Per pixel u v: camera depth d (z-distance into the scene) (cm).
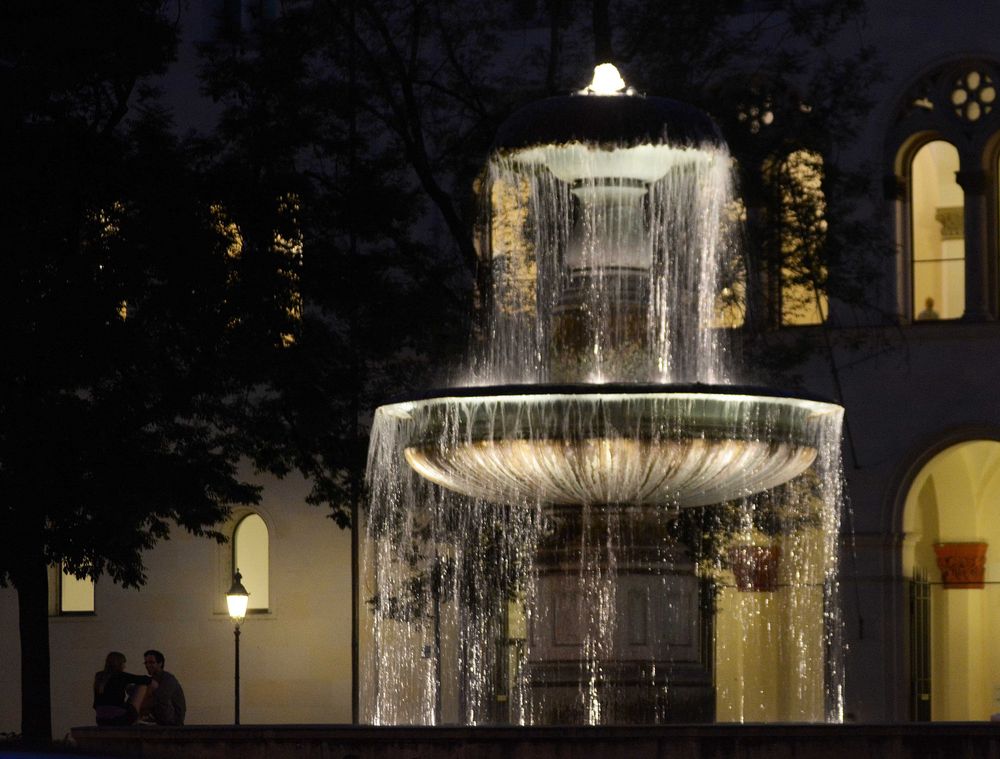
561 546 2117
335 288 3425
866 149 4250
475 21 3722
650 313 2148
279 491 4622
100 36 3272
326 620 4584
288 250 3459
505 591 3525
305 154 4141
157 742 1839
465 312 3469
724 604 4247
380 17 3612
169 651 4666
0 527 3133
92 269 3231
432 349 3459
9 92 3259
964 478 4547
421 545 3622
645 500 2080
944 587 4581
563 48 3753
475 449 2016
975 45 4222
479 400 2000
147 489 3198
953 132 4231
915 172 4272
